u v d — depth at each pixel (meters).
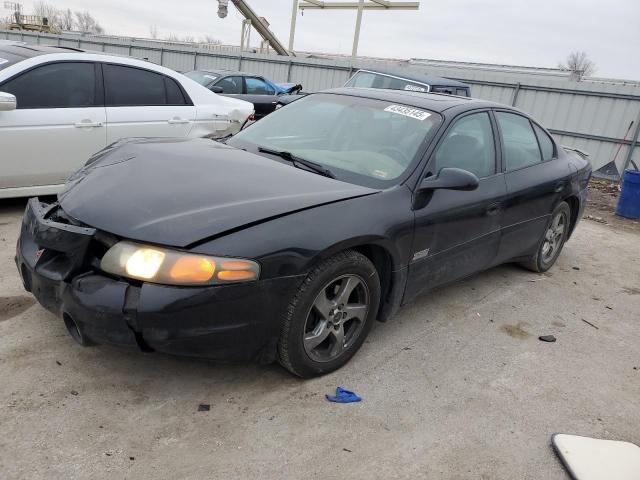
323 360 2.91
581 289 4.91
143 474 2.19
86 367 2.82
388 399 2.87
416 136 3.47
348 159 3.42
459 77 15.52
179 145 3.44
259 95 12.53
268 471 2.29
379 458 2.44
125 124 5.42
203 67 22.22
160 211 2.52
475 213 3.62
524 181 4.18
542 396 3.09
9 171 4.79
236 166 3.07
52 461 2.20
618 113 12.90
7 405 2.47
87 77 5.22
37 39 28.48
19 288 3.59
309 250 2.58
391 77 9.89
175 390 2.73
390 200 3.05
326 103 4.05
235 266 2.39
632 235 7.42
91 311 2.38
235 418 2.58
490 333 3.80
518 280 4.91
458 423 2.76
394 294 3.21
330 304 2.85
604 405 3.08
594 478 2.44
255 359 2.65
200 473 2.23
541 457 2.59
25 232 2.87
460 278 3.89
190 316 2.35
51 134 4.93
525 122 4.54
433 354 3.40
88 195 2.75
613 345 3.85
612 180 12.93
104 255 2.44
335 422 2.64
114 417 2.49
